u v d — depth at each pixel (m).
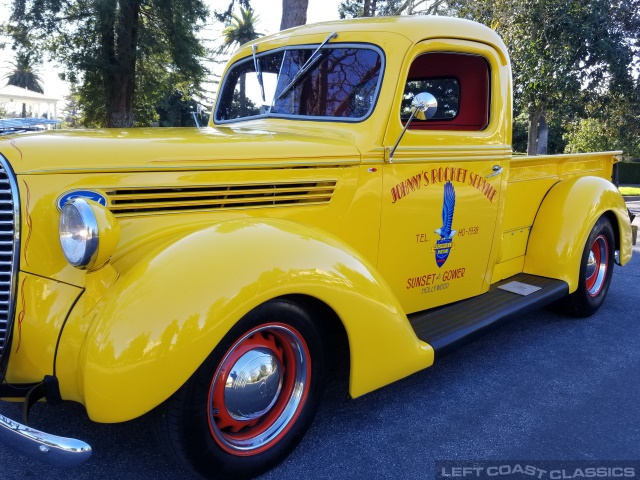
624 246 4.74
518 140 32.44
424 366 2.83
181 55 17.98
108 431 2.70
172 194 2.34
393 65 2.93
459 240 3.40
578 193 4.23
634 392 3.25
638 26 13.71
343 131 2.97
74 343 2.02
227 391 2.22
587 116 15.86
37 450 1.84
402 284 3.16
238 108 3.71
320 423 2.83
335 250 2.44
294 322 2.34
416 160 3.02
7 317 2.10
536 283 4.02
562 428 2.84
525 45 13.60
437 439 2.72
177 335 1.94
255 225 2.31
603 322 4.49
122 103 18.59
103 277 2.07
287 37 3.49
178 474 2.38
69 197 2.15
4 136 2.39
